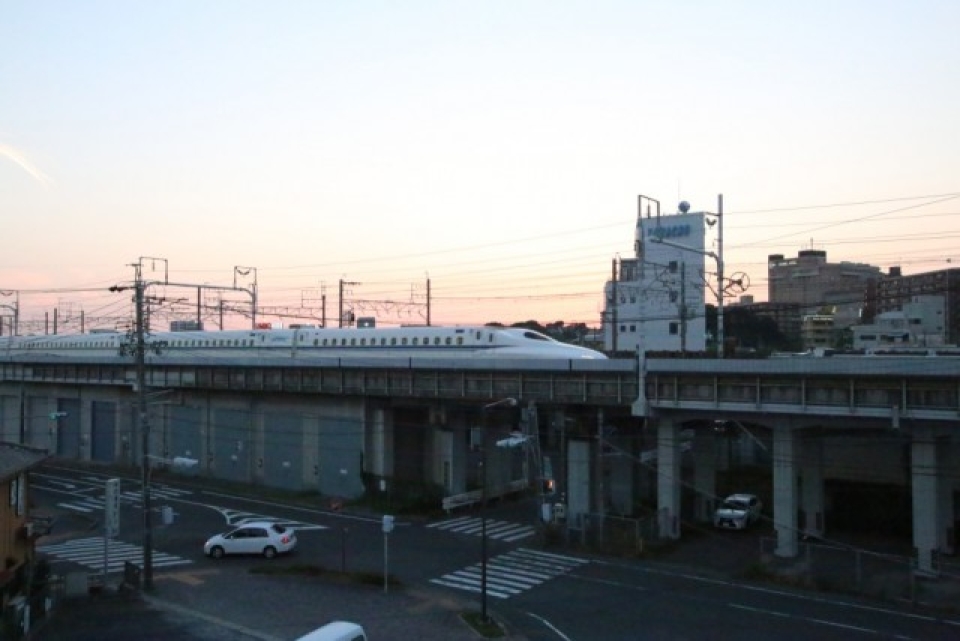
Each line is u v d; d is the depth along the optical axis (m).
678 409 42.12
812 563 38.94
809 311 143.38
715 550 42.31
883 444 52.78
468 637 28.61
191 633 29.06
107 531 36.25
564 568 39.25
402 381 53.69
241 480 66.06
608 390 44.28
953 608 31.77
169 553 42.72
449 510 53.50
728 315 128.50
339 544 44.75
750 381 39.03
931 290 56.41
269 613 31.58
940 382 33.75
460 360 50.97
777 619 30.59
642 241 74.75
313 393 59.69
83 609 32.16
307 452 61.41
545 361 47.06
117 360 77.88
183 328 101.62
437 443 58.31
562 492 54.09
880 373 35.00
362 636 22.41
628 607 32.53
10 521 31.55
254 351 77.38
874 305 127.00
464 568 39.44
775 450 40.03
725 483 62.03
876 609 31.81
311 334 72.38
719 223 48.69
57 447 83.88
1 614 27.20
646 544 43.00
